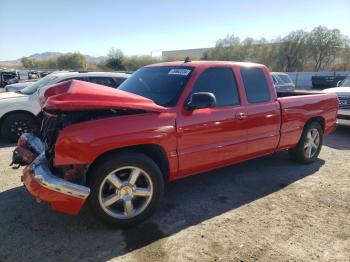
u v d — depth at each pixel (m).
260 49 55.75
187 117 3.97
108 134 3.36
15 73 29.12
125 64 56.28
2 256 3.13
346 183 5.15
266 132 5.02
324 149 7.35
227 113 4.39
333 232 3.65
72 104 3.19
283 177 5.36
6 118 7.54
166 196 4.57
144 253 3.22
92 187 3.39
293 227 3.75
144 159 3.62
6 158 6.31
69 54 67.56
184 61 4.73
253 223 3.83
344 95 9.00
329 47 50.78
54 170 3.46
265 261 3.12
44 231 3.58
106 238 3.46
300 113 5.57
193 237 3.51
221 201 4.42
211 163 4.34
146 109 3.65
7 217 3.87
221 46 59.06
